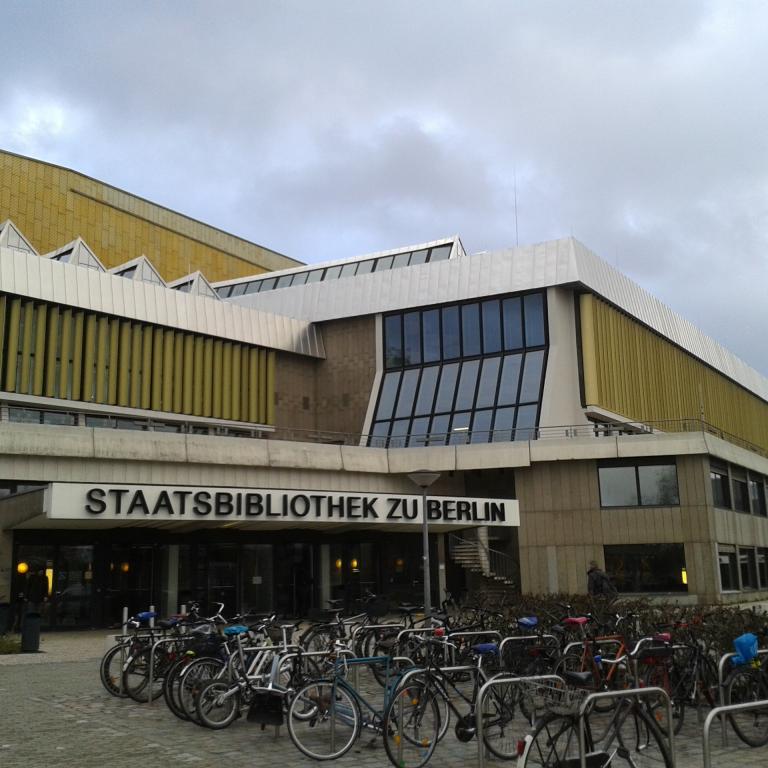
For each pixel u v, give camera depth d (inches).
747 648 362.0
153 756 331.0
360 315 1739.7
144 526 1010.1
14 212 1852.9
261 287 2046.0
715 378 2207.2
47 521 920.3
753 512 1541.6
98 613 985.5
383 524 1124.5
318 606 1145.4
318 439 1726.1
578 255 1567.4
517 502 1250.6
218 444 1189.1
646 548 1296.8
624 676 382.0
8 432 1018.1
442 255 1843.0
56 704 447.5
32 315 1327.5
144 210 2162.9
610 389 1598.2
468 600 802.2
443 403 1590.8
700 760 318.3
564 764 276.2
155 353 1481.3
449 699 346.3
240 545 1102.4
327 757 327.9
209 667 402.6
